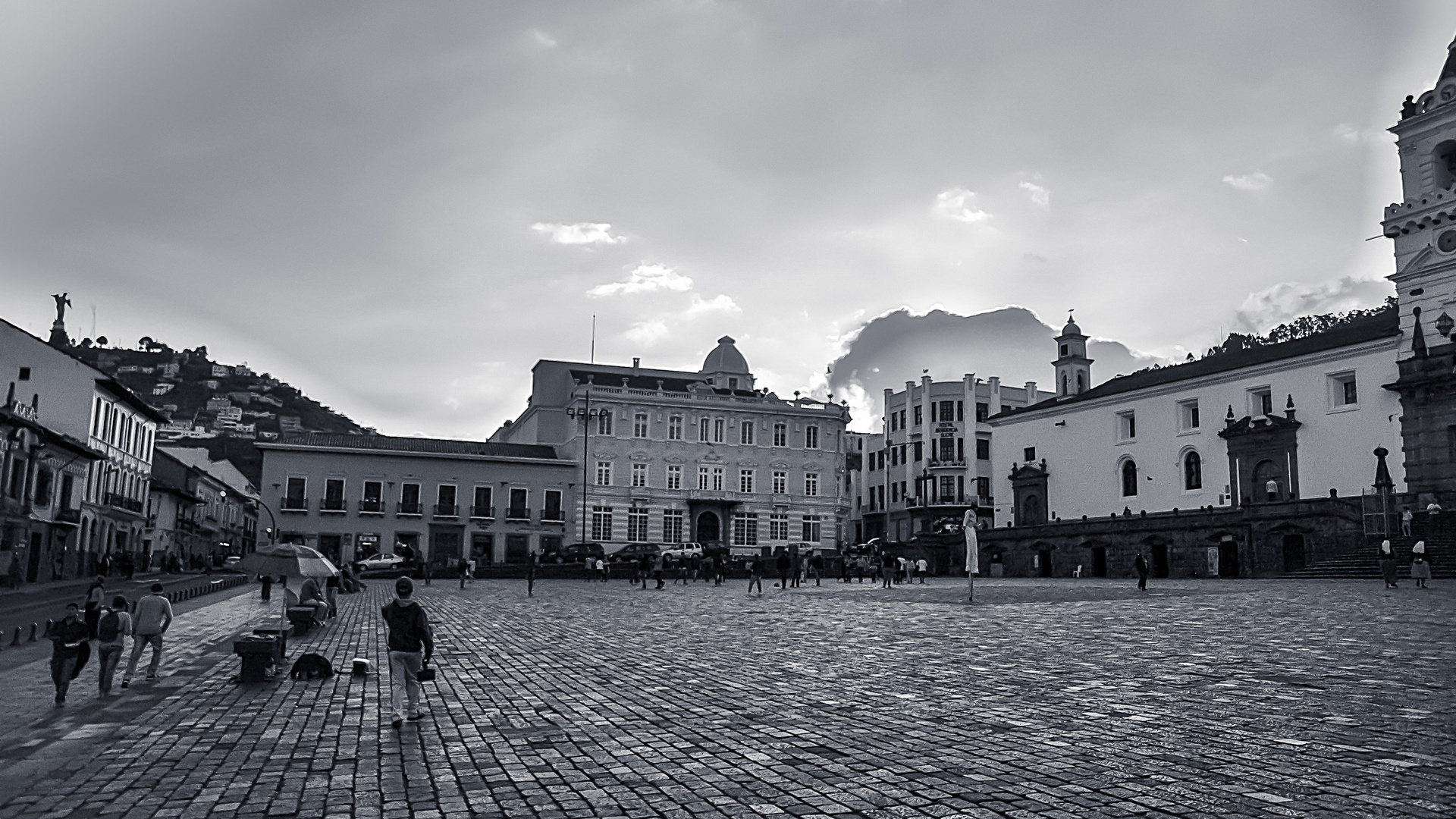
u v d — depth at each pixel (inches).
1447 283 2199.8
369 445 3238.2
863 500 4375.0
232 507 4114.2
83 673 669.9
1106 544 2632.9
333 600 1143.6
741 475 3427.7
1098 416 2997.0
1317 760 353.1
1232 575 2324.1
